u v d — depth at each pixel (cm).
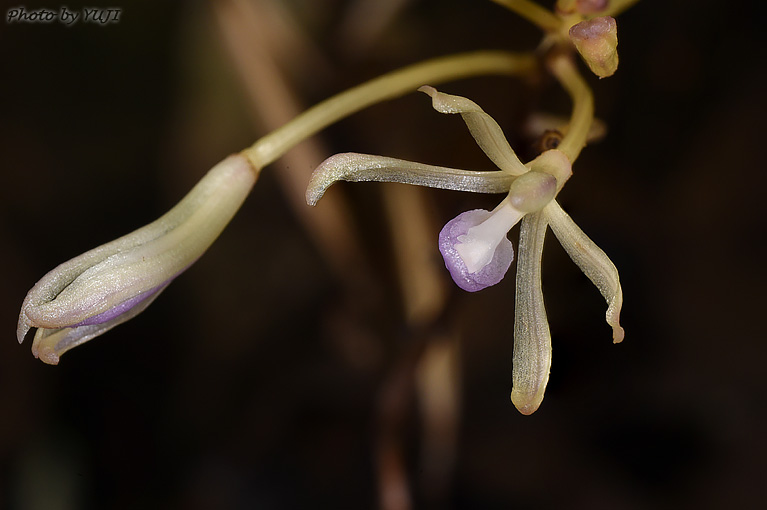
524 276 13
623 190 18
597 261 13
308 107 17
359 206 17
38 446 18
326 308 18
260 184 18
